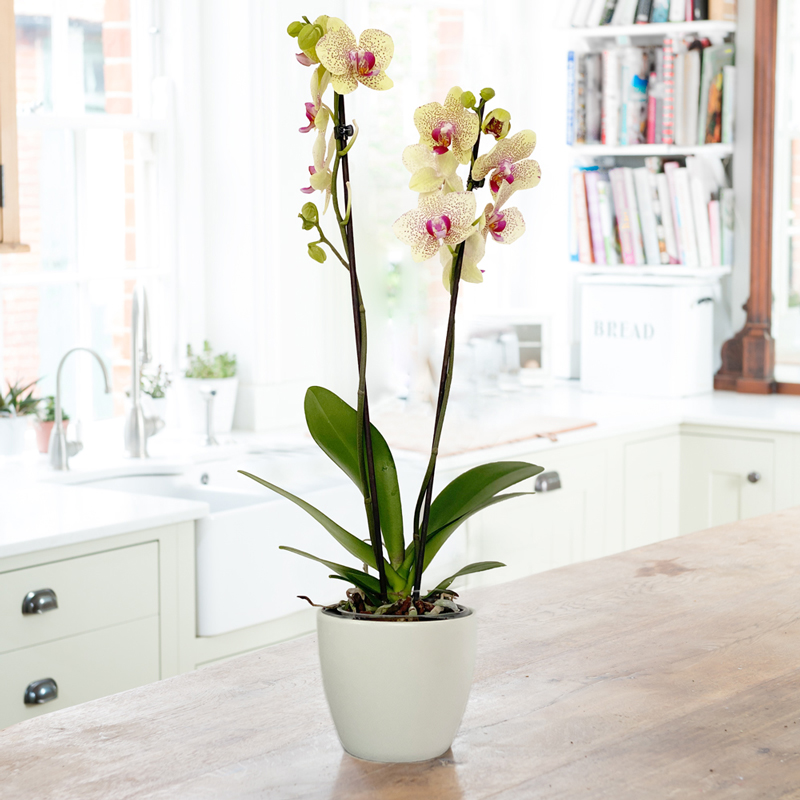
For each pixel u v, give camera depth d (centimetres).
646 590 142
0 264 299
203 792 84
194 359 327
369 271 350
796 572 150
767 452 319
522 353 369
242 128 326
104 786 85
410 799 82
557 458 297
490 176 91
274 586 243
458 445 292
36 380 295
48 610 197
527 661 114
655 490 330
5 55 245
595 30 377
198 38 331
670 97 363
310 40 86
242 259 331
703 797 83
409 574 92
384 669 87
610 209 378
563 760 90
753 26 366
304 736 95
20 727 97
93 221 320
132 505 224
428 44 378
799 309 372
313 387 94
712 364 386
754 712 100
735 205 376
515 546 290
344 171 86
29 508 220
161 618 220
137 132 329
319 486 300
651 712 100
